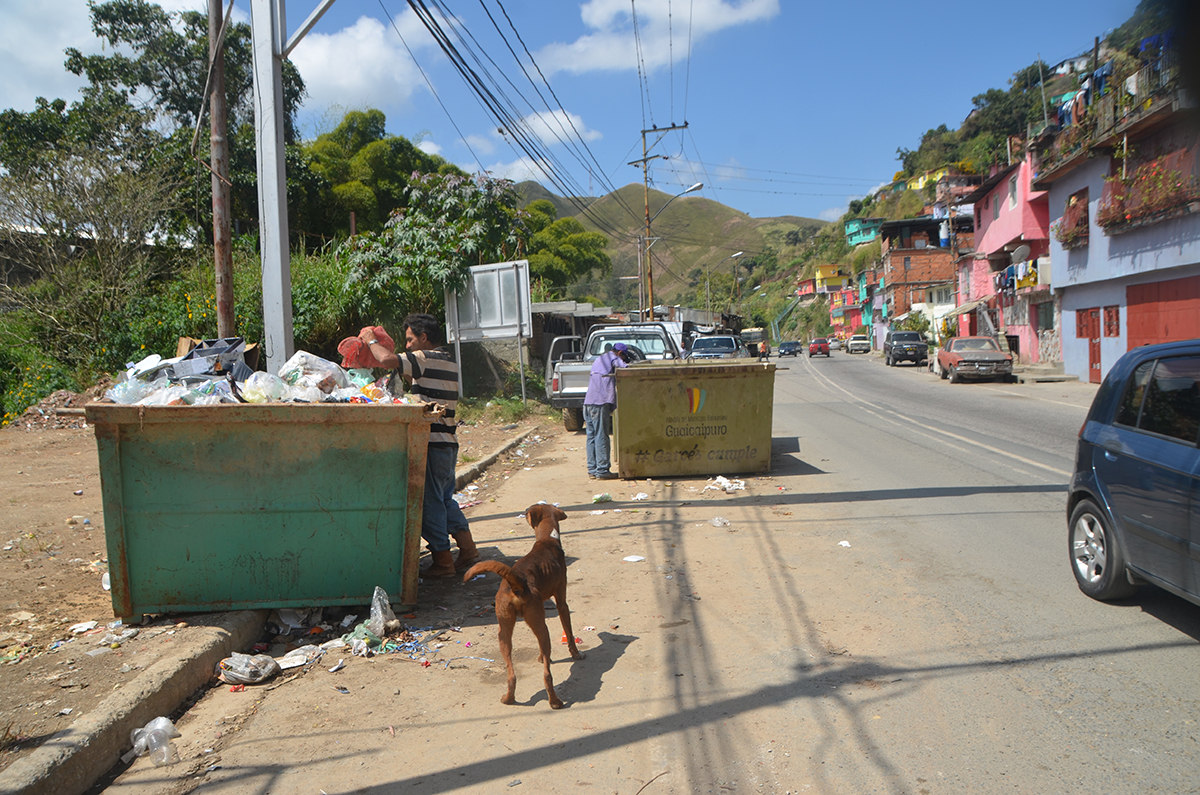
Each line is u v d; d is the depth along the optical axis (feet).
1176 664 12.91
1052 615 15.31
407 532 15.66
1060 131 80.48
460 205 55.47
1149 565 14.24
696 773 10.25
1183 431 13.67
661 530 22.85
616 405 31.09
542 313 81.35
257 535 15.10
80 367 47.57
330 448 15.12
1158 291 65.21
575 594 17.62
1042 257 90.48
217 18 28.43
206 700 12.79
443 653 14.56
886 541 20.92
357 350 17.93
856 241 328.29
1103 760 10.19
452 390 18.93
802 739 11.01
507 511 26.27
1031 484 27.84
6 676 12.44
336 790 10.12
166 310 47.70
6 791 8.91
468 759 10.80
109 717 10.91
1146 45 60.08
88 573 18.06
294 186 77.15
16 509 24.06
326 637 15.53
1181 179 58.85
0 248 50.90
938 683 12.56
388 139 92.73
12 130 70.79
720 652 14.12
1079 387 72.38
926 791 9.66
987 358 81.20
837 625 15.17
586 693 12.71
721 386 30.55
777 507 25.31
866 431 44.68
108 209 50.19
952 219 155.33
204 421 14.43
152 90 77.05
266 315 24.38
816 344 176.24
